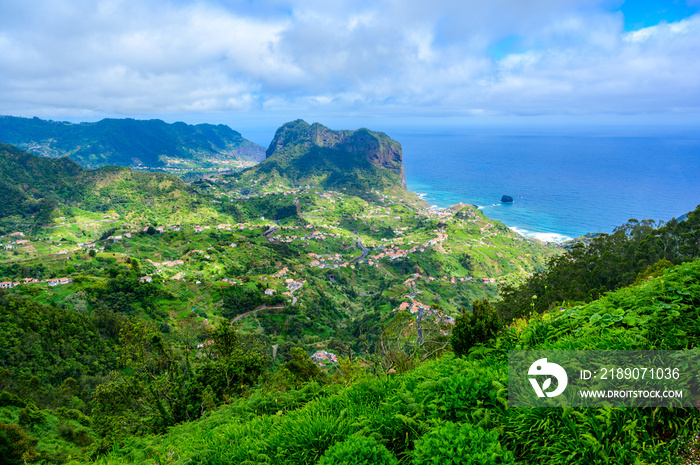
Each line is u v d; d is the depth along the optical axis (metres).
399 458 4.32
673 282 5.91
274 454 4.86
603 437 3.48
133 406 16.22
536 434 3.83
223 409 9.29
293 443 4.82
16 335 44.91
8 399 26.22
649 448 3.43
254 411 7.95
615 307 6.14
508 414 4.12
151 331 15.69
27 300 54.84
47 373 41.97
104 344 57.06
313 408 5.54
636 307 5.80
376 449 3.92
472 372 5.04
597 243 46.66
